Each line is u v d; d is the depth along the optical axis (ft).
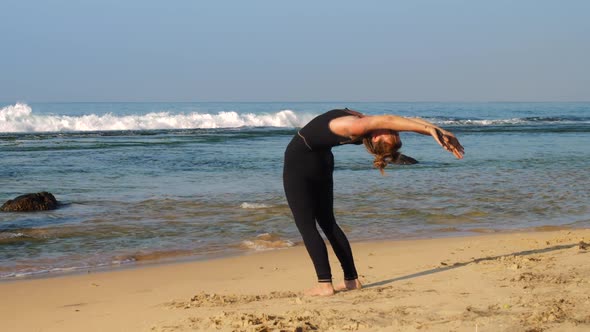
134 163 70.23
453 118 215.10
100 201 44.70
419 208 41.75
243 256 28.86
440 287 18.69
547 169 64.95
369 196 46.55
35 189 50.75
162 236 33.37
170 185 52.95
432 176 58.75
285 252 29.76
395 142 15.69
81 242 32.01
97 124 136.05
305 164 18.25
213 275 25.04
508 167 66.80
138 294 22.02
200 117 152.25
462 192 48.78
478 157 78.13
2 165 67.26
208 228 35.40
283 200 44.88
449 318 14.98
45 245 31.40
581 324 14.08
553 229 35.47
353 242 31.55
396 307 16.33
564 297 16.55
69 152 82.53
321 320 15.21
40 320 18.45
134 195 47.42
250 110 275.39
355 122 16.19
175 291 22.20
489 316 14.98
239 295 20.40
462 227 35.99
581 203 44.24
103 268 26.86
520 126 158.92
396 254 27.68
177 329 15.38
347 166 66.64
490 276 19.83
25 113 129.29
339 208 41.63
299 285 22.38
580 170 64.13
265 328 14.62
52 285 23.80
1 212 40.50
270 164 69.62
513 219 38.55
